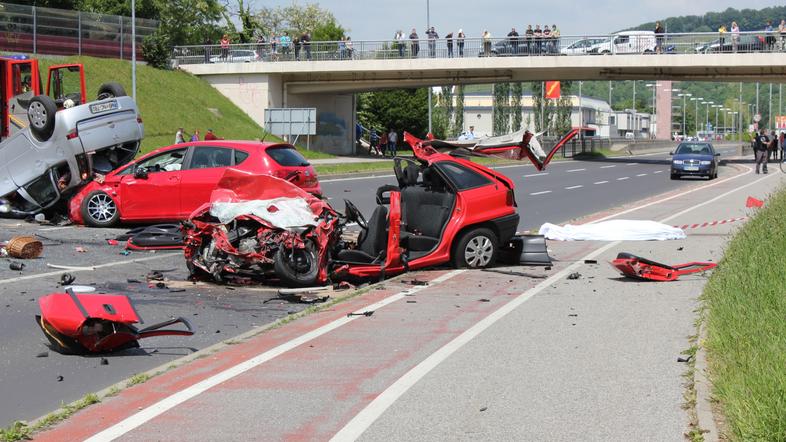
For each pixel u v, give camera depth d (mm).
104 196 17375
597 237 16375
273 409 6207
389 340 8289
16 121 22453
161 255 14188
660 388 6496
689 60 52156
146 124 47125
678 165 38719
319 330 8789
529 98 103062
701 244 15492
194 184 16953
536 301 10242
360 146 69875
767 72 53406
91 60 50031
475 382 6785
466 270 12727
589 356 7520
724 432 5305
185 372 7281
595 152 74812
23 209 18906
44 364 7703
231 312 9992
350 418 5977
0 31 46406
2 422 6180
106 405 6379
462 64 55188
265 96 58438
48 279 11742
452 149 13648
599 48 53656
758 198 26078
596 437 5484
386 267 11969
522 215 22203
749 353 6484
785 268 9484
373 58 56594
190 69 59594
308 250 11320
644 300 10141
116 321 7891
